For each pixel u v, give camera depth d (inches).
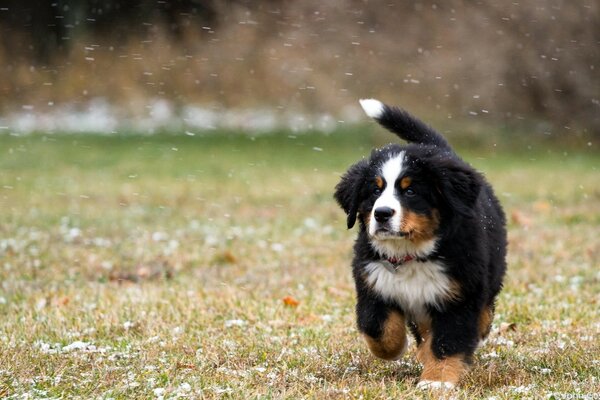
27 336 293.0
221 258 447.5
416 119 297.3
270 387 230.2
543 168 839.7
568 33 1000.2
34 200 660.7
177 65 1274.6
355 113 1160.2
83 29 1318.9
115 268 429.4
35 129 1151.6
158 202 653.3
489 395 225.0
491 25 1039.0
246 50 1248.2
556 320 314.8
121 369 247.9
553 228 525.3
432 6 1093.1
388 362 262.7
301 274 409.1
